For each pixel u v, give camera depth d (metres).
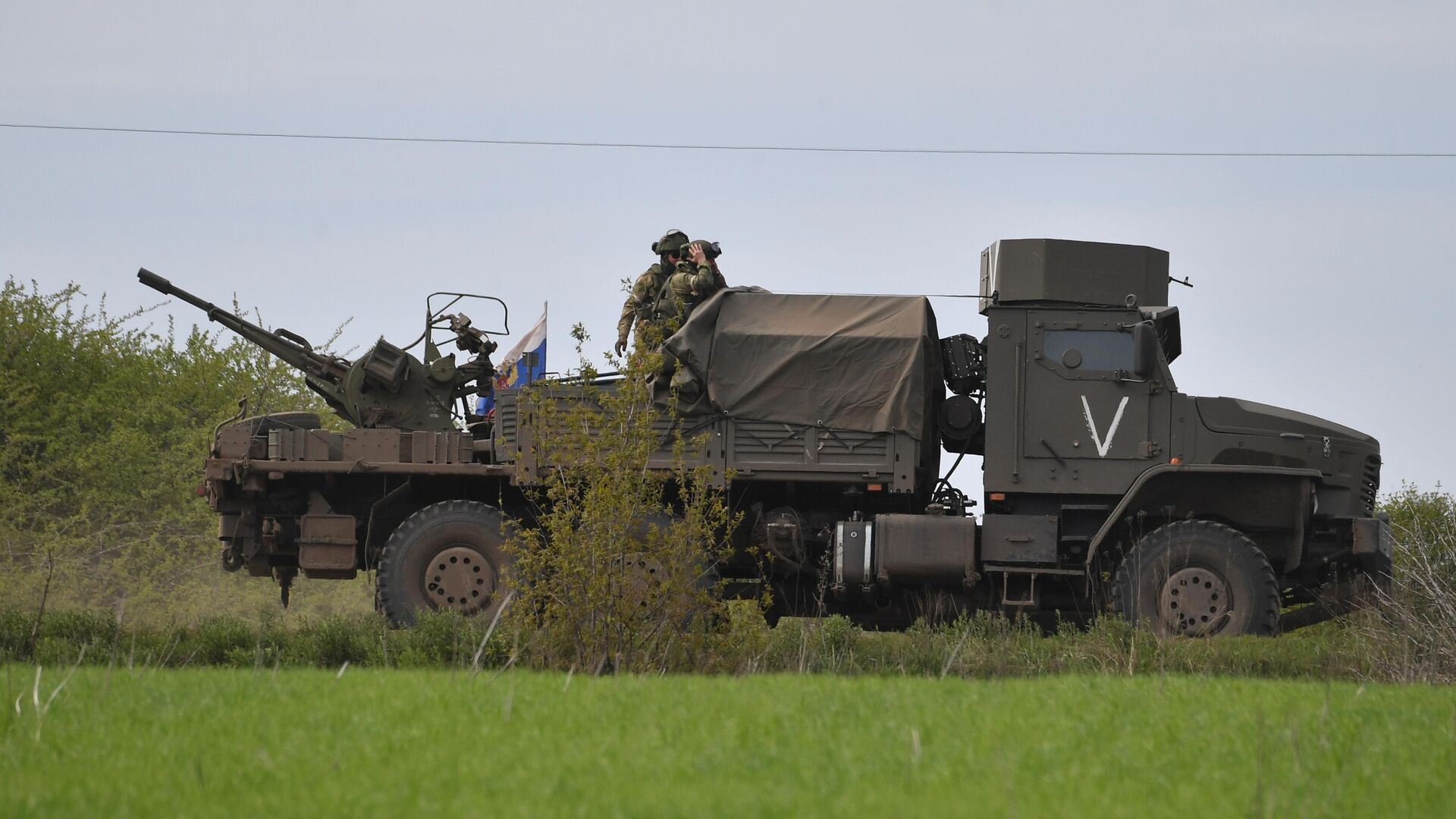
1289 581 54.88
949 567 52.34
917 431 52.34
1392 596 50.00
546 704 26.45
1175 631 50.72
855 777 19.58
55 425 99.06
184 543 92.69
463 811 17.50
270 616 56.12
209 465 54.25
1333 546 53.88
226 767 20.31
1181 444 53.28
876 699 27.58
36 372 100.94
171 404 99.94
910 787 19.12
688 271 56.09
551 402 44.91
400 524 56.19
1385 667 44.50
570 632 42.41
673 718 24.50
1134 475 53.28
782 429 52.72
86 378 103.38
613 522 42.81
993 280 54.88
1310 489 52.47
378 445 53.97
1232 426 53.31
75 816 17.47
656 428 53.00
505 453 53.66
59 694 27.44
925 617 53.03
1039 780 19.59
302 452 54.38
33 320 102.50
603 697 27.61
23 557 88.88
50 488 97.31
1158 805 18.27
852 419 52.44
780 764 20.52
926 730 23.45
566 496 44.06
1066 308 54.22
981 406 56.31
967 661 45.47
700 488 45.31
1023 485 53.59
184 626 53.59
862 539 52.91
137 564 89.94
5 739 22.70
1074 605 54.88
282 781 19.48
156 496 95.44
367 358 57.28
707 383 52.59
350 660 45.44
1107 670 42.28
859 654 47.00
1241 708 26.53
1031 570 52.41
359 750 21.56
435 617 46.66
